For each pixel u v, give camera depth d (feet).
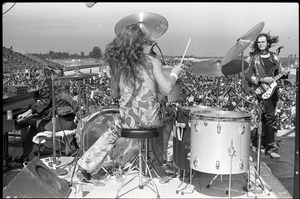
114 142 13.04
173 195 12.03
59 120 16.29
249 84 16.01
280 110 15.66
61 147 17.85
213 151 10.82
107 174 14.16
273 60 15.72
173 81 11.59
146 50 13.52
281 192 12.15
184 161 12.56
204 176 14.03
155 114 11.93
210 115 10.92
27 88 17.08
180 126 12.32
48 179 11.85
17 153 17.22
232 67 15.40
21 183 10.73
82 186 12.10
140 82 11.64
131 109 11.77
